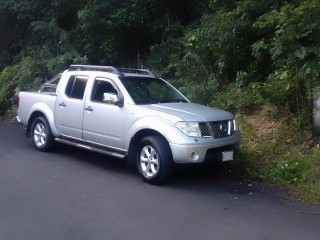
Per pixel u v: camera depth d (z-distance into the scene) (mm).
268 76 10148
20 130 11961
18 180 7039
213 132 6938
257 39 10617
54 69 14312
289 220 5590
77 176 7379
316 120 8492
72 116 8352
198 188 6879
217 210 5895
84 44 14703
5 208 5746
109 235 4957
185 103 7980
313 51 8234
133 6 14109
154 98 7867
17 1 16266
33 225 5195
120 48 14578
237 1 11016
